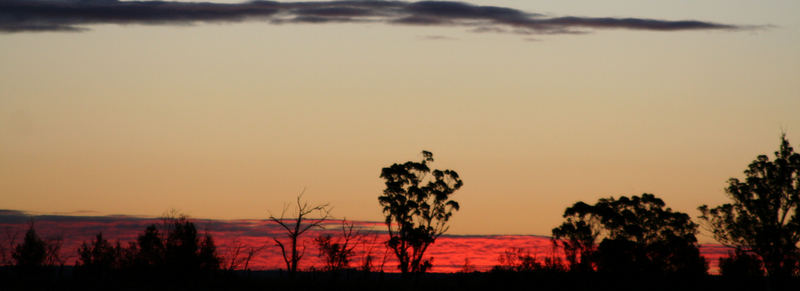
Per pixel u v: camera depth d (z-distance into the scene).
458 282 108.06
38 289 96.75
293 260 109.69
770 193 114.31
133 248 104.44
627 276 109.62
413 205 130.75
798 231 111.62
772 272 112.81
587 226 113.94
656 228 118.62
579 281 106.06
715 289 111.31
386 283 111.31
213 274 104.94
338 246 111.25
